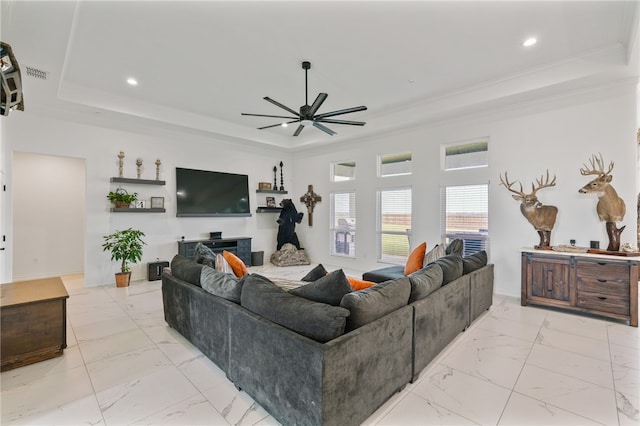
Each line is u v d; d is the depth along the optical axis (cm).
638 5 255
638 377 234
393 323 204
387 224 604
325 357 154
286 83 422
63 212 594
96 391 218
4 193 424
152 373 242
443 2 260
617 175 370
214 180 657
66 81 413
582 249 375
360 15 276
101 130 518
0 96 191
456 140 502
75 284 523
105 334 316
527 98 415
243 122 606
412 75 398
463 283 313
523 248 417
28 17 246
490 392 217
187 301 289
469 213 495
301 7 265
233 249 660
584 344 291
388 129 560
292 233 743
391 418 190
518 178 442
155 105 505
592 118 386
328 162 710
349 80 413
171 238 599
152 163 575
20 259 551
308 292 199
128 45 324
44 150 461
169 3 258
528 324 341
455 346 288
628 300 334
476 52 342
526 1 259
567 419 189
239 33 303
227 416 192
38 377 235
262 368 193
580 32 304
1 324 242
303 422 165
